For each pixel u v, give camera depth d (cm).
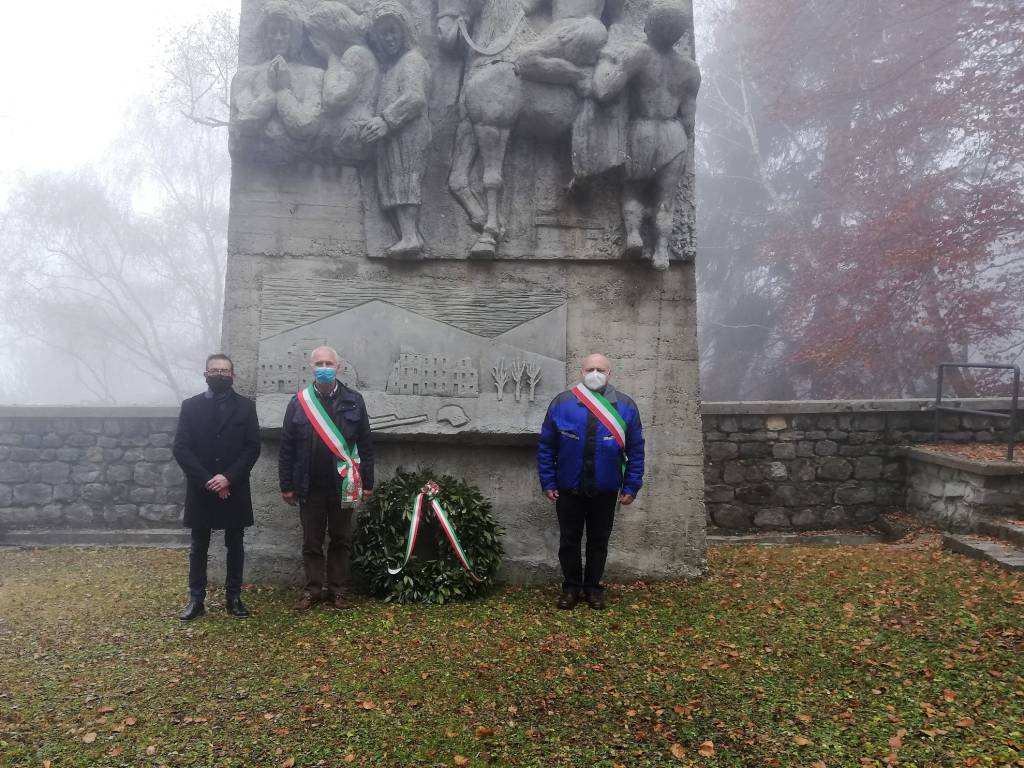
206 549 520
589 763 321
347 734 344
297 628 488
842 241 1734
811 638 466
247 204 610
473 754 328
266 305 604
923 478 796
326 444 521
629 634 477
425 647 452
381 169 599
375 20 592
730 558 696
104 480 796
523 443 605
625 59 563
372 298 609
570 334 616
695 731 347
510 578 611
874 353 1595
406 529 553
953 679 397
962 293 1496
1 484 789
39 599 562
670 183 593
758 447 822
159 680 404
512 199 614
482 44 599
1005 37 1490
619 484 534
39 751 329
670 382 619
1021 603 511
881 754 324
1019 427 830
